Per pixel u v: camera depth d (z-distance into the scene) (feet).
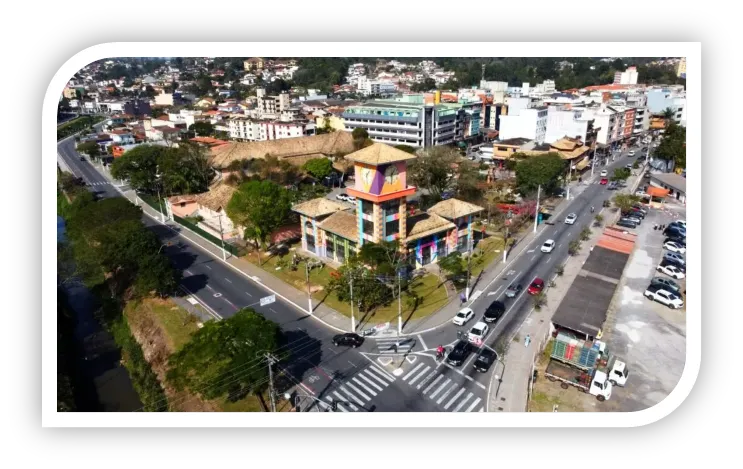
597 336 137.90
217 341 124.06
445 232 206.39
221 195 256.52
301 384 132.16
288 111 494.18
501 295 177.27
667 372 132.36
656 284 175.01
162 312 175.01
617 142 407.23
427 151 309.83
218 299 182.70
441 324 159.33
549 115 395.96
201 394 128.47
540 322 158.61
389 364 139.44
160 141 442.91
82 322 191.21
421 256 199.62
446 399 124.47
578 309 147.74
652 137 411.13
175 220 276.21
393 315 165.68
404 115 402.11
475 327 149.18
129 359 164.25
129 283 194.39
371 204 180.96
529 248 220.64
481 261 206.80
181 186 318.24
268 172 323.16
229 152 352.49
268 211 212.23
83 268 203.31
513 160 331.98
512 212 256.52
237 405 126.00
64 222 274.57
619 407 119.44
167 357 152.87
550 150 337.93
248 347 122.72
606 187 314.14
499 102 497.05
